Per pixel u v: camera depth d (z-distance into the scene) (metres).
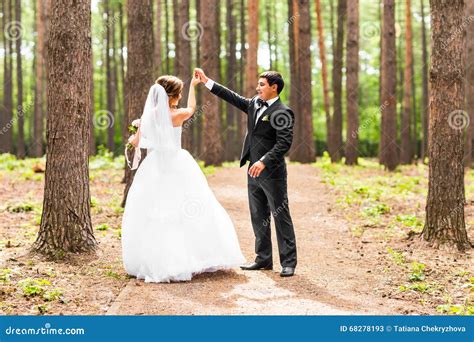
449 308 5.73
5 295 5.66
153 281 6.27
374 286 6.52
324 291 6.19
